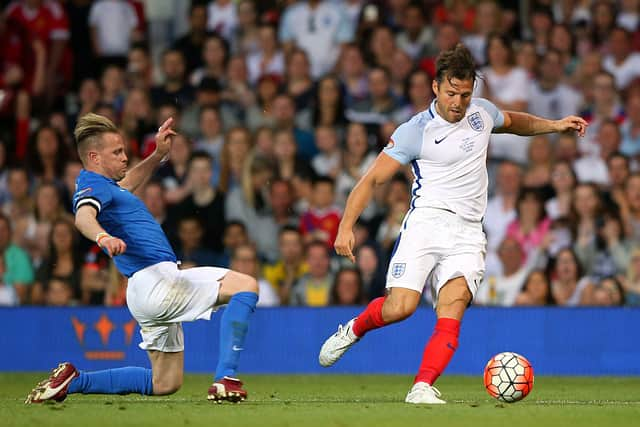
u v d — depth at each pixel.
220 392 22.19
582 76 53.84
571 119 25.56
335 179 49.69
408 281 24.09
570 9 57.22
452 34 54.53
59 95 56.97
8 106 54.59
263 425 18.41
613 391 31.50
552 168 48.53
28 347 42.62
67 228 44.62
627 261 45.44
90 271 44.28
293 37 57.06
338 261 46.31
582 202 45.78
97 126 23.00
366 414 20.39
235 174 48.75
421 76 51.94
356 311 41.59
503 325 41.22
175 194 48.19
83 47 58.12
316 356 41.75
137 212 22.97
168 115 51.53
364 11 56.62
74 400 24.56
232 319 22.48
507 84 52.72
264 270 46.00
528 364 24.19
